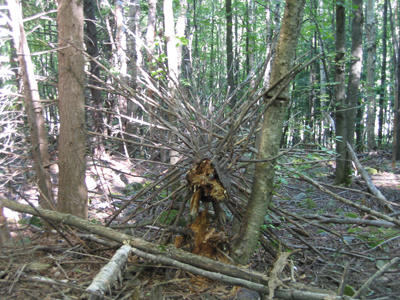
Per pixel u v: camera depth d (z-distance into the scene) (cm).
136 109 919
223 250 311
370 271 346
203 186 290
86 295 235
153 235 397
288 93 276
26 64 363
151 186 373
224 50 1759
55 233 363
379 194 596
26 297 233
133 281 285
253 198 291
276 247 392
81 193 390
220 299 272
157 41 545
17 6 357
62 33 375
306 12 718
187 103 392
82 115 387
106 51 1098
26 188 493
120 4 916
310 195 643
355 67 759
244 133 424
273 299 233
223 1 1650
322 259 368
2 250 299
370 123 1223
